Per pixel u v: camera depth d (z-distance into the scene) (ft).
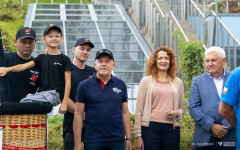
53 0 66.95
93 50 39.27
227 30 29.76
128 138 15.24
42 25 46.39
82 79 16.93
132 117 21.86
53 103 13.67
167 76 16.76
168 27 36.65
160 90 16.28
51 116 26.27
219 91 15.87
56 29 15.06
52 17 49.70
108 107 14.74
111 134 14.61
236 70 11.76
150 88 16.37
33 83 15.65
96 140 14.55
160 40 37.99
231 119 12.23
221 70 15.98
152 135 15.99
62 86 15.03
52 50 15.08
